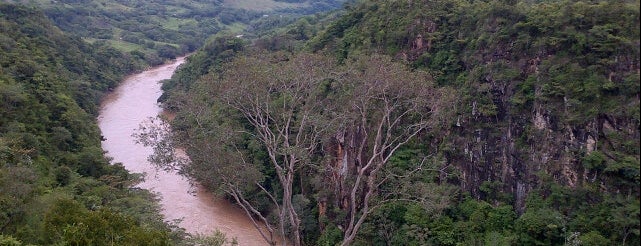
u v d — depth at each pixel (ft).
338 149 135.33
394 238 112.78
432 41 140.36
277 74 95.66
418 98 100.83
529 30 114.73
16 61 168.45
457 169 120.06
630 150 91.25
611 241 88.22
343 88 110.52
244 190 111.65
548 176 102.94
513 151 111.55
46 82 171.63
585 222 93.25
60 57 235.81
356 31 165.58
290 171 93.86
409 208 113.80
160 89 289.12
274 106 108.37
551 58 109.09
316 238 130.31
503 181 112.88
